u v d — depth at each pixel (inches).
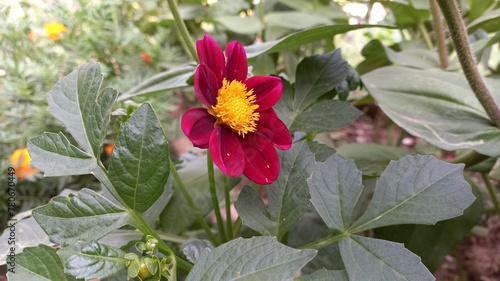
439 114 9.9
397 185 6.6
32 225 8.1
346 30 9.0
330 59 9.8
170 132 19.5
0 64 14.6
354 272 6.1
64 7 18.4
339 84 10.3
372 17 11.6
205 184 10.1
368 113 28.7
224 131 7.0
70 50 17.9
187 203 9.8
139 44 20.4
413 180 6.6
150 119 5.8
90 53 18.4
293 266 5.2
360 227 6.6
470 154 11.5
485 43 10.4
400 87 10.6
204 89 6.7
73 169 5.8
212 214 14.4
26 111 14.7
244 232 9.4
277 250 5.4
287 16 17.4
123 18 23.4
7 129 14.2
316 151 8.9
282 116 9.4
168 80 10.3
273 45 8.7
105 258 5.2
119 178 5.9
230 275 5.3
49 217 5.6
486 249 16.7
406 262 6.0
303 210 7.1
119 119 7.5
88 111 6.1
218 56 7.2
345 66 9.7
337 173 6.9
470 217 10.4
